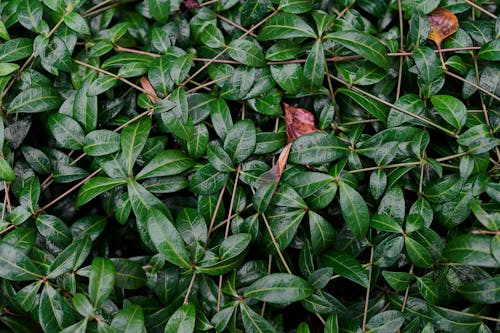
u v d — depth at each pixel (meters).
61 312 0.65
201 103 0.69
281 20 0.70
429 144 0.70
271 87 0.69
